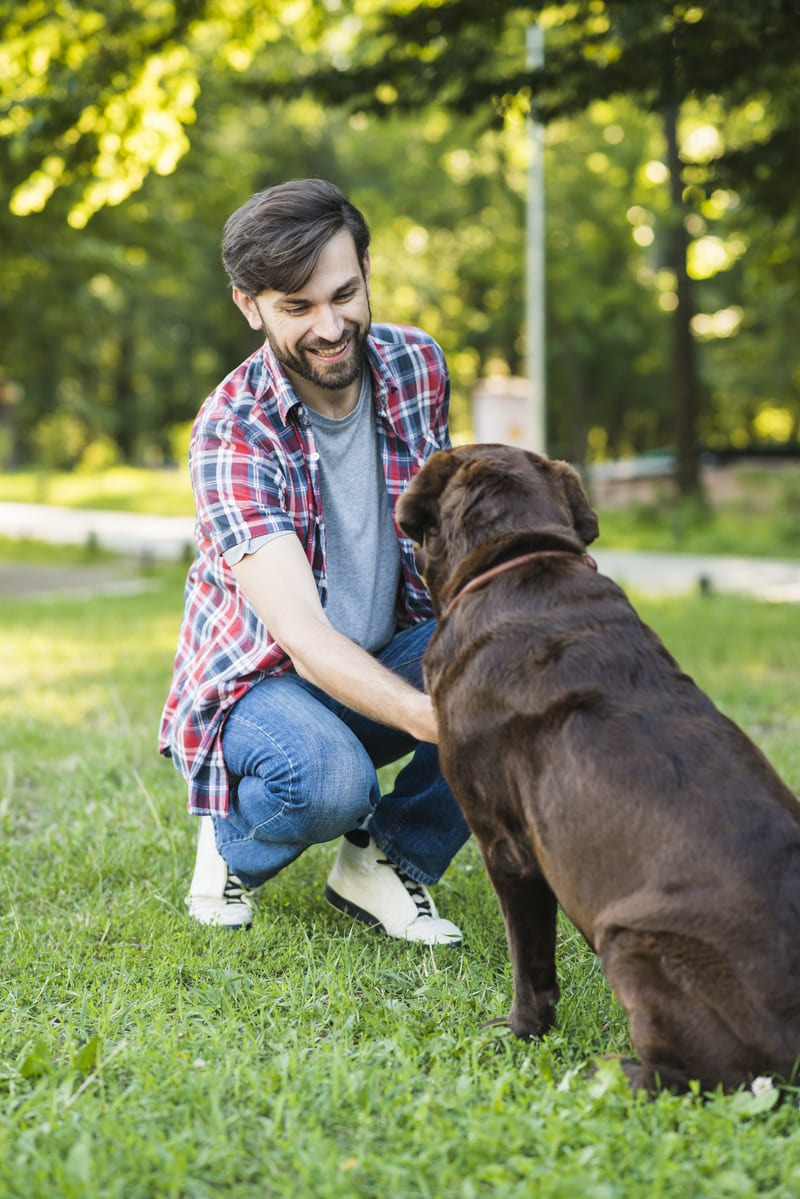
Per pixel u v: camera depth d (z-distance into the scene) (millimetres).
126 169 9266
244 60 10234
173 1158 2158
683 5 6555
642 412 41062
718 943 2182
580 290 24797
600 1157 2131
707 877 2203
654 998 2240
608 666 2430
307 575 3102
